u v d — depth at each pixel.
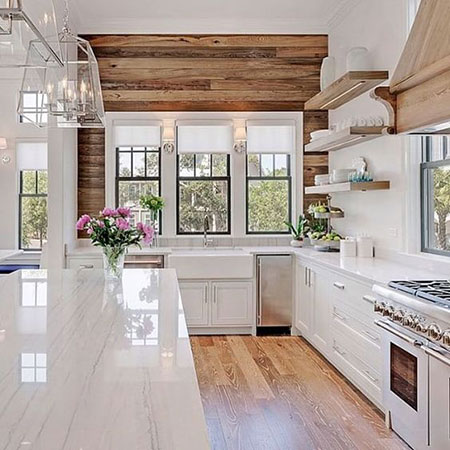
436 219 3.95
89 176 6.20
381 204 4.70
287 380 4.16
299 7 5.71
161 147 6.21
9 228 8.35
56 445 0.97
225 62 6.26
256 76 6.28
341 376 4.26
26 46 2.88
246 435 3.12
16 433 1.04
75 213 6.11
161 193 6.22
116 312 2.31
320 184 5.68
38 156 8.35
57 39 2.97
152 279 3.38
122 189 6.28
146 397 1.25
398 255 4.32
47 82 3.49
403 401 2.93
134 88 6.20
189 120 6.22
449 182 3.76
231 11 5.82
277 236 6.30
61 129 5.46
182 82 6.23
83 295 2.75
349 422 3.32
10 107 8.32
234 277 5.60
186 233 6.31
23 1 2.38
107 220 3.33
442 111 2.66
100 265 5.58
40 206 8.54
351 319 3.87
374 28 4.87
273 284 5.63
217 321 5.62
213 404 3.64
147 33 6.19
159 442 0.99
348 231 5.60
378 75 4.57
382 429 3.20
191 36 6.23
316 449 2.94
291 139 6.32
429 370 2.60
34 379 1.39
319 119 6.32
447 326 2.41
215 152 6.25
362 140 4.94
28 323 2.08
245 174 6.29
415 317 2.71
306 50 6.30
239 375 4.29
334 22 5.98
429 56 2.86
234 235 6.26
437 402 2.53
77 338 1.84
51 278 3.41
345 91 5.12
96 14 5.85
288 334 5.73
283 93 6.30
